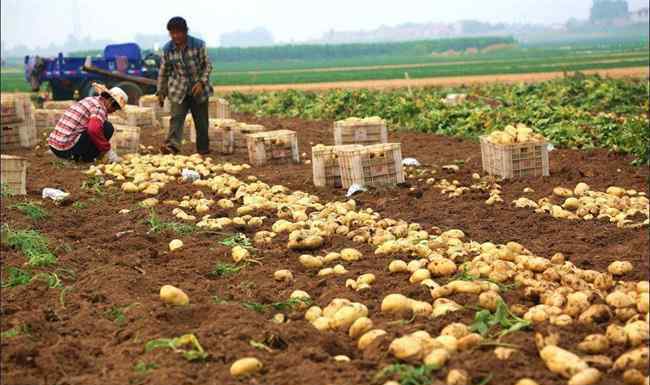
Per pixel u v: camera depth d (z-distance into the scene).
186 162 13.14
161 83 14.59
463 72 60.59
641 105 21.66
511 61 85.19
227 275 6.95
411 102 20.77
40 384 4.80
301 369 4.69
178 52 14.38
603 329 5.35
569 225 8.73
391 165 11.12
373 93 26.72
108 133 12.69
